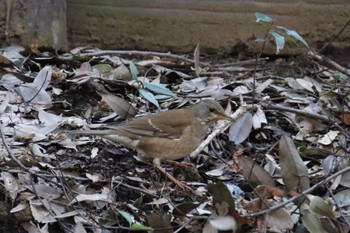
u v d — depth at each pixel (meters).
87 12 13.73
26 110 10.84
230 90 11.88
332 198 9.15
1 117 10.59
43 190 9.16
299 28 13.82
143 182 9.59
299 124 11.09
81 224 8.64
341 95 11.73
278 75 13.09
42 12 12.78
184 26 13.80
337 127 10.83
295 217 9.09
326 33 13.91
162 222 8.66
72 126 10.50
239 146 10.59
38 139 10.08
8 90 11.34
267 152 10.38
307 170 9.15
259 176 9.29
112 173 9.66
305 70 13.26
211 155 10.34
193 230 8.91
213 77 12.49
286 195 9.17
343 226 8.91
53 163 9.69
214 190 8.62
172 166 10.12
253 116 10.91
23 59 12.20
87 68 12.18
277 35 10.80
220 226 8.43
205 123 9.81
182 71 12.87
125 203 9.16
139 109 11.25
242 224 8.72
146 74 12.39
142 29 13.80
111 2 13.71
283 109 11.14
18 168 9.42
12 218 8.99
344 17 13.90
